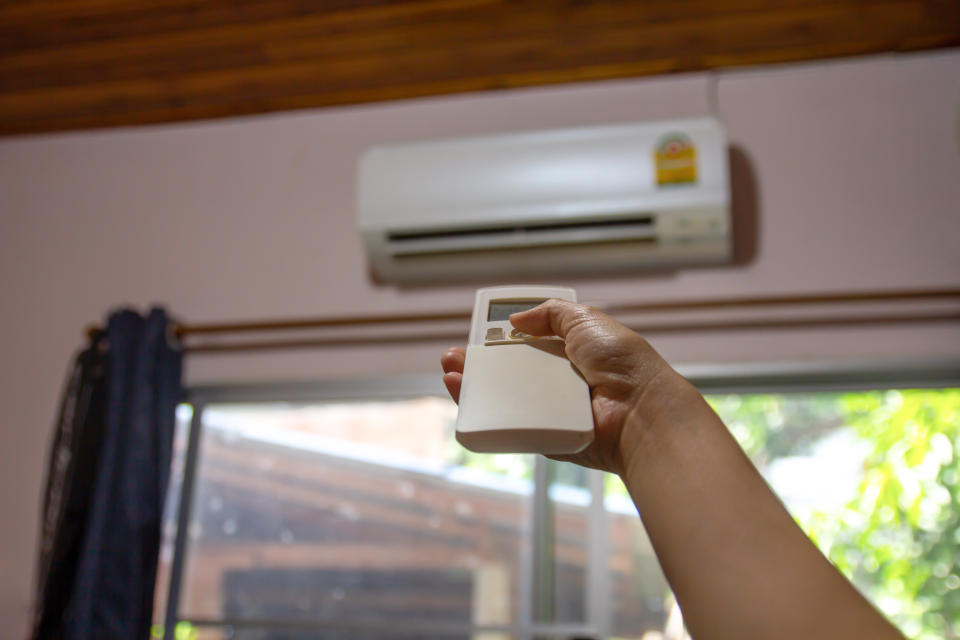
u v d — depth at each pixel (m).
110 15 2.22
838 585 0.40
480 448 0.59
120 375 2.30
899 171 2.25
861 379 2.14
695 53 2.32
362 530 2.31
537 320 0.63
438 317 2.30
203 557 2.34
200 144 2.69
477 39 2.28
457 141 2.29
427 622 2.20
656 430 0.51
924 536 2.07
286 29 2.25
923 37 2.24
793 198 2.27
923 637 2.01
